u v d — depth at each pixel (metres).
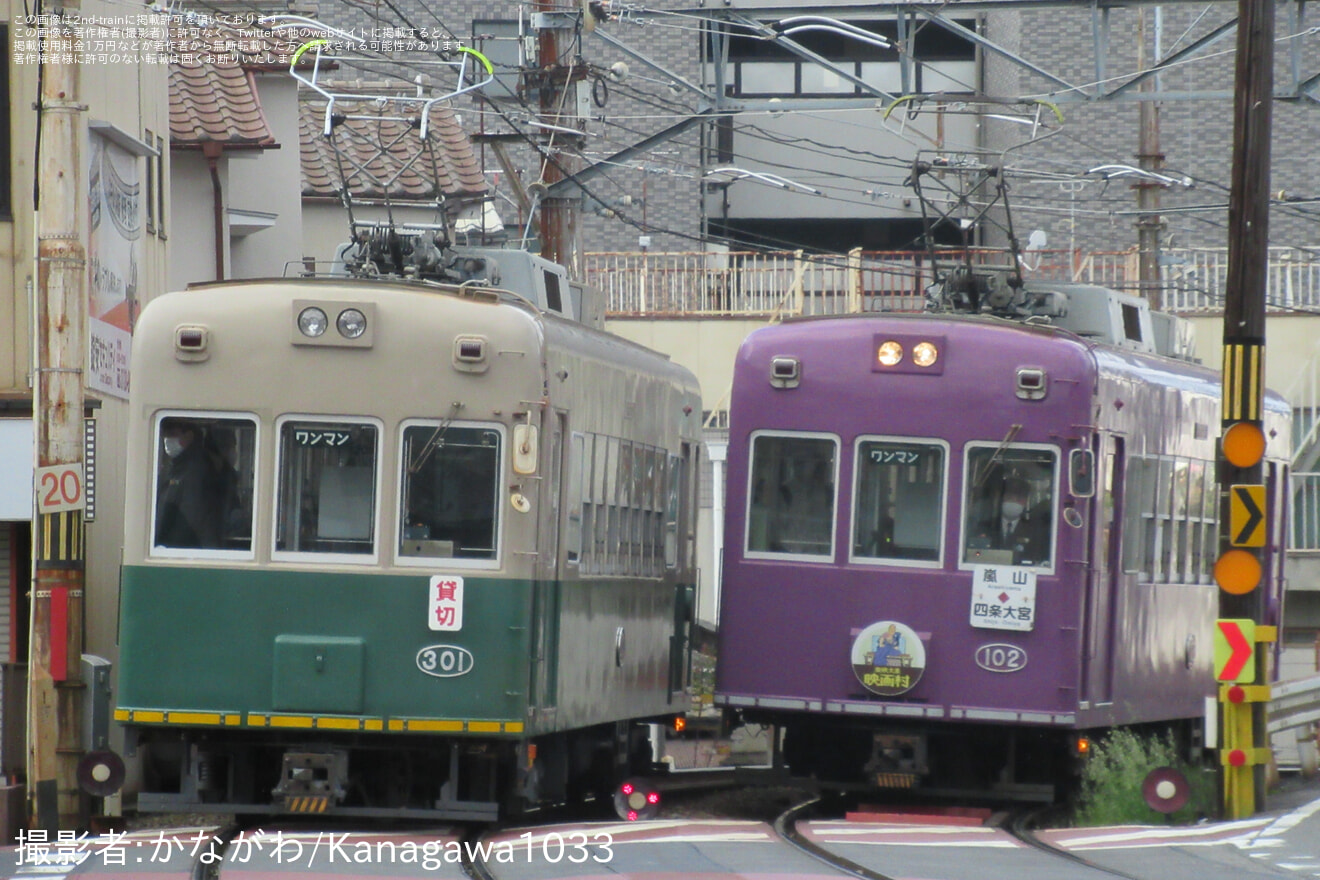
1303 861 43.69
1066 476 55.28
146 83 71.00
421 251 58.44
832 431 56.88
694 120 78.88
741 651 57.12
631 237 147.38
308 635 47.81
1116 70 151.75
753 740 88.19
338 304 48.41
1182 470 65.12
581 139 79.56
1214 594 69.25
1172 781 54.19
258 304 48.72
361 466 48.31
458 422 48.28
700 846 45.06
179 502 48.50
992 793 57.41
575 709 52.81
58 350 49.69
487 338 48.31
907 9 76.19
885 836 48.78
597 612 54.78
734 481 57.50
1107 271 118.81
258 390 48.47
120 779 48.19
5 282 59.47
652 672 62.16
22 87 59.69
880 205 149.50
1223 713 54.62
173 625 48.09
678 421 65.06
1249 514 54.06
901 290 124.19
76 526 50.00
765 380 57.47
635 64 145.50
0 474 57.84
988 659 55.34
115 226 65.00
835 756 60.41
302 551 48.19
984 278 64.81
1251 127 53.91
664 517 63.25
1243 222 53.88
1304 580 103.56
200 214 84.81
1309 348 118.69
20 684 54.19
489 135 79.12
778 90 152.50
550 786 53.50
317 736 48.28
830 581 56.47
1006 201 65.25
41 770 49.41
